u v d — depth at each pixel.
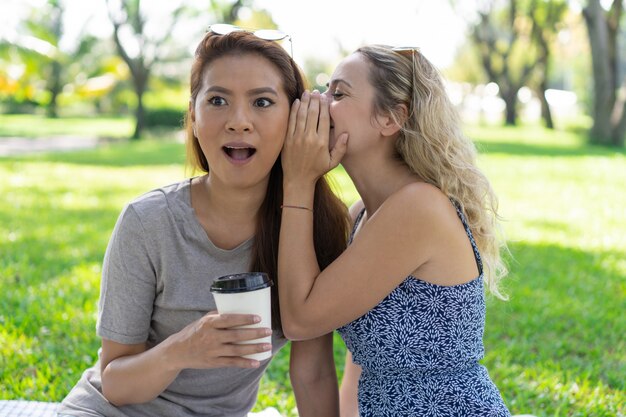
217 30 1.99
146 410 2.06
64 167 13.18
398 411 2.03
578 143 21.58
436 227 2.00
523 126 33.59
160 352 1.85
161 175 12.19
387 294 2.02
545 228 7.80
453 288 2.03
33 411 2.43
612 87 21.17
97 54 37.94
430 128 2.05
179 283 2.02
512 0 30.88
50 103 39.25
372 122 2.07
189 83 2.10
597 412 3.36
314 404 2.29
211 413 2.13
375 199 2.17
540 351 4.17
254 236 2.10
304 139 1.99
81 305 4.68
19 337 4.09
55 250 6.20
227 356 1.77
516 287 5.41
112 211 8.29
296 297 1.99
